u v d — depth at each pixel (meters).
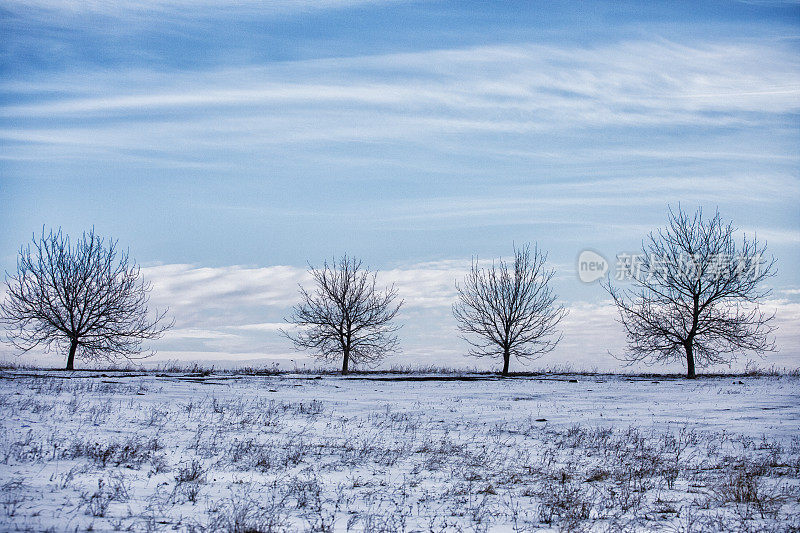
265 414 20.47
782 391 28.52
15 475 10.96
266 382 31.03
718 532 9.31
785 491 11.87
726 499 11.27
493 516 10.12
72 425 15.92
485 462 14.59
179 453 13.98
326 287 47.72
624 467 14.27
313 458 14.38
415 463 14.34
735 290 40.69
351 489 11.77
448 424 20.36
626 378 38.06
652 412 22.80
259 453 14.30
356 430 18.59
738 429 19.16
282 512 9.98
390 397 26.70
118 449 13.70
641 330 42.25
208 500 10.41
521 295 46.16
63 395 21.61
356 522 9.59
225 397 24.27
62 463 12.15
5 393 21.08
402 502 10.91
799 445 16.70
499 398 26.97
